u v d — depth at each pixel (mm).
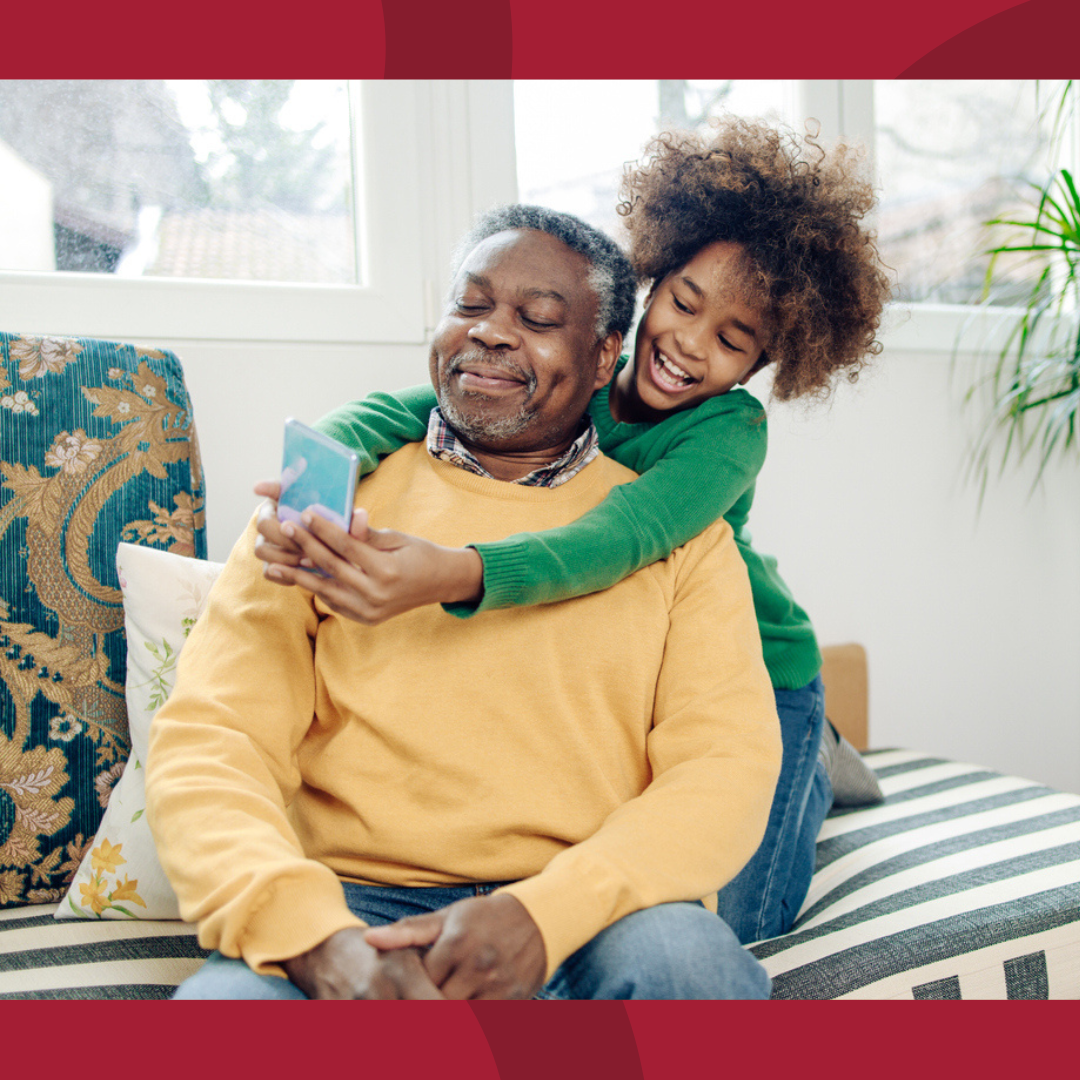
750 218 1085
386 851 826
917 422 1904
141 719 1051
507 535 912
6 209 1383
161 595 1080
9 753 1063
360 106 1512
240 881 671
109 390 1157
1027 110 2076
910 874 1129
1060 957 1021
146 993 848
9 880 1057
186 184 1470
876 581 1879
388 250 1515
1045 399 1878
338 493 711
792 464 1792
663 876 730
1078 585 2086
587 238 965
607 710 872
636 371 1130
